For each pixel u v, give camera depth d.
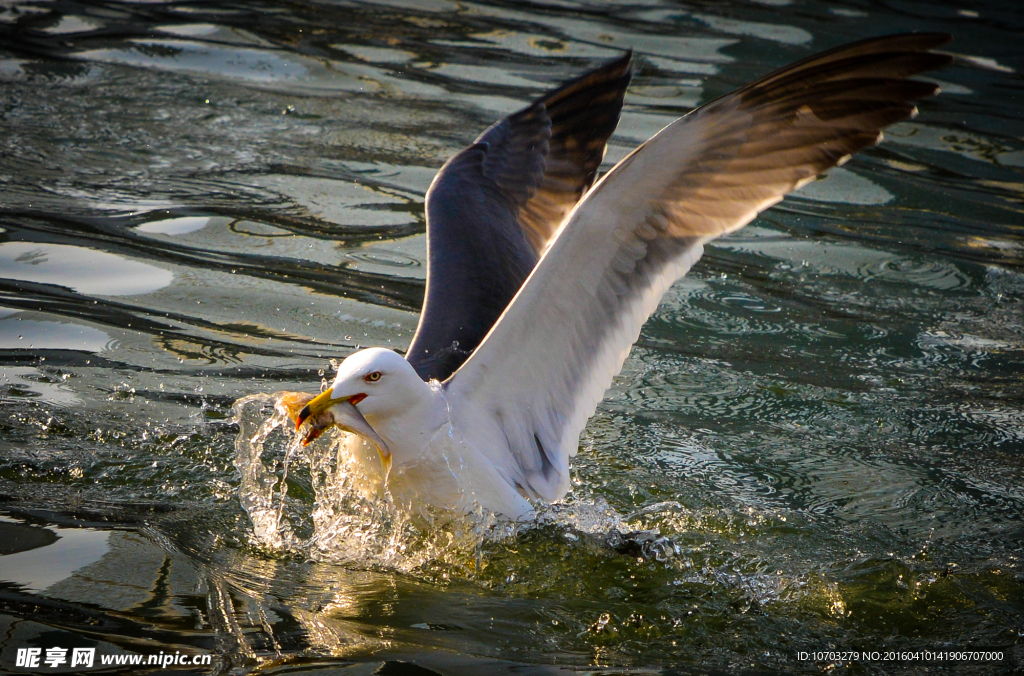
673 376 11.26
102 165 15.24
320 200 14.74
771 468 9.74
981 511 9.18
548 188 11.09
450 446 8.35
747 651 7.33
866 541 8.71
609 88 11.06
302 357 10.95
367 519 8.70
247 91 18.38
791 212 15.49
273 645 6.73
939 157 17.42
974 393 11.03
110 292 11.96
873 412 10.66
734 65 20.36
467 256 10.16
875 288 13.30
